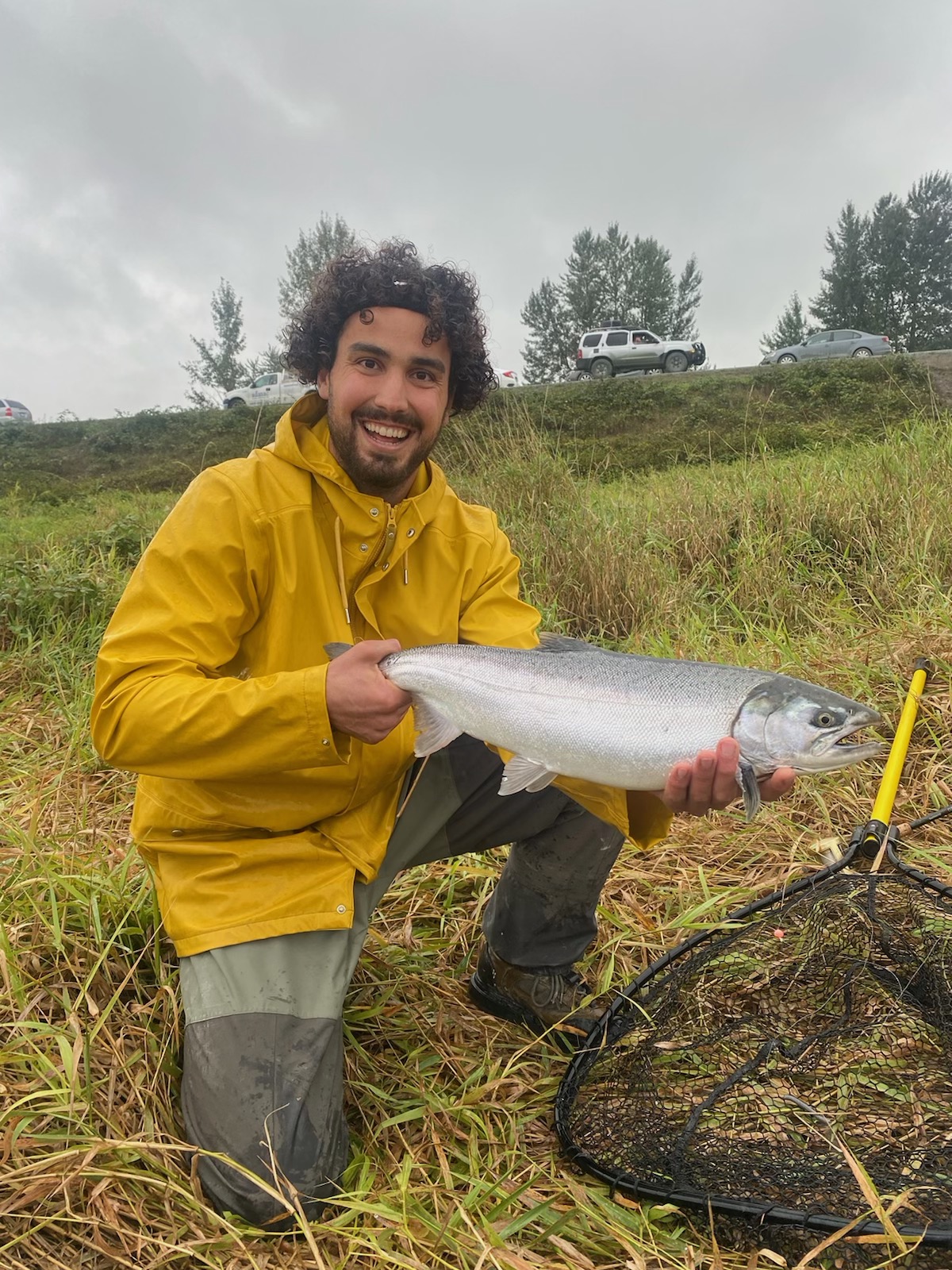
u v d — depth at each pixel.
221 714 2.03
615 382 22.69
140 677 2.11
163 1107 2.11
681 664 2.26
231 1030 2.01
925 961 2.38
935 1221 1.75
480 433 7.40
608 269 67.06
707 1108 2.00
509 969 2.58
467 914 3.12
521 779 2.29
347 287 2.28
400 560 2.47
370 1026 2.51
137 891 2.81
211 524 2.22
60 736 4.25
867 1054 2.22
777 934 2.55
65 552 7.13
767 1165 1.88
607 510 7.11
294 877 2.21
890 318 62.53
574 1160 2.04
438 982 2.76
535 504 6.53
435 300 2.28
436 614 2.55
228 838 2.29
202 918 2.15
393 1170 2.04
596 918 2.70
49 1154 1.90
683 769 2.07
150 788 2.32
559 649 2.40
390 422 2.29
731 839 3.40
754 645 4.90
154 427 24.66
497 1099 2.31
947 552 5.43
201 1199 1.90
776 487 6.72
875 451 7.23
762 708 2.14
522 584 5.88
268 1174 1.87
